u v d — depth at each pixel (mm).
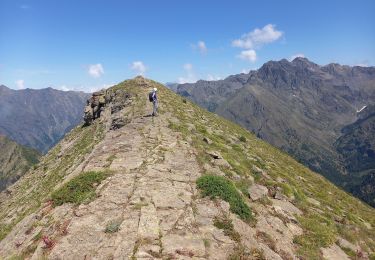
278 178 31688
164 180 22922
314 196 32781
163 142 31688
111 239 16141
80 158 40000
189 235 16875
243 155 36250
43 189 38906
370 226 30203
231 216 19375
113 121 44438
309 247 19750
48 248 16219
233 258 15633
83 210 19016
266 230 19609
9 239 20703
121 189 21266
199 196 20953
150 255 15016
